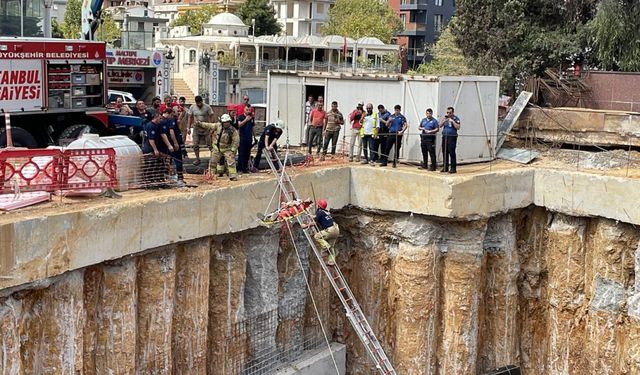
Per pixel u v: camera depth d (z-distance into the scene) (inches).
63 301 678.5
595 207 979.3
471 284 988.6
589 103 1327.5
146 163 809.5
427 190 954.7
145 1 5315.0
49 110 902.4
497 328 1034.1
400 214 991.6
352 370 1039.0
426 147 988.6
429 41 4133.9
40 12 967.0
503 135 1149.1
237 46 2847.0
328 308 1017.5
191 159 1012.5
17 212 658.8
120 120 1003.9
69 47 916.6
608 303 989.8
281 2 4362.7
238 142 877.2
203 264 813.9
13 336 636.7
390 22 3880.4
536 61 1766.7
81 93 943.7
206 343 836.0
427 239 981.2
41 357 674.8
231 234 853.8
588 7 1772.9
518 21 1772.9
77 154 719.7
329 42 3026.6
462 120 1064.2
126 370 735.7
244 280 879.7
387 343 1021.2
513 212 1032.2
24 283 633.0
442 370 1002.1
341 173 997.8
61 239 657.0
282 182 885.2
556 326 1037.8
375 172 994.1
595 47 1665.8
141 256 754.8
